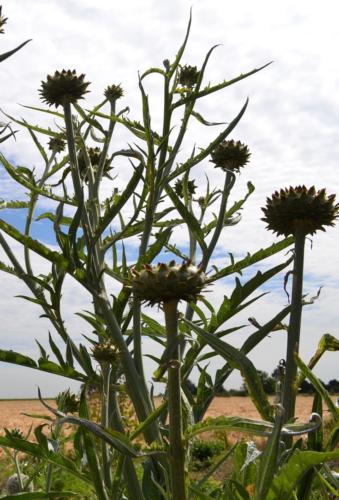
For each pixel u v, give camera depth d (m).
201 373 0.95
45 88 1.05
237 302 0.86
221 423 0.54
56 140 1.29
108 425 0.94
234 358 0.58
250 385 0.58
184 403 0.76
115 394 0.95
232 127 0.95
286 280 0.67
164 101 0.96
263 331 0.71
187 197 1.17
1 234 1.06
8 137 1.03
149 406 0.81
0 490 1.52
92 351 0.92
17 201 1.23
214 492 0.75
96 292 0.85
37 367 0.84
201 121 1.10
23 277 1.06
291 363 0.63
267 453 0.48
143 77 1.02
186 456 0.65
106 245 0.96
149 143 0.92
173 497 0.55
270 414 0.57
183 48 0.95
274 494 0.49
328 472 0.58
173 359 0.55
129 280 0.61
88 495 1.05
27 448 0.71
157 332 1.06
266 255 0.98
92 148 1.26
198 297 0.58
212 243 1.07
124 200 0.87
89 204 1.07
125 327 0.92
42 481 1.33
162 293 0.56
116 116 1.07
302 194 0.68
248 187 1.24
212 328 0.88
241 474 0.62
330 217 0.68
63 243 0.85
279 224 0.70
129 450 0.55
